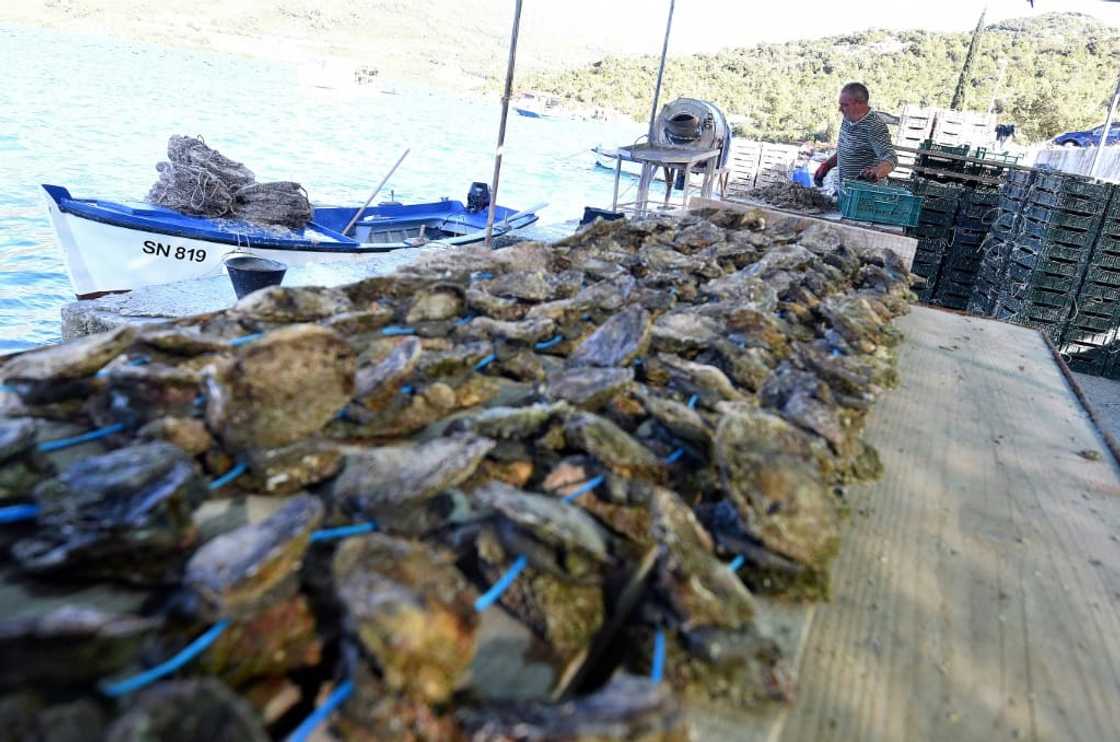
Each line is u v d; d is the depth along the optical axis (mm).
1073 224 8867
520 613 1362
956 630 1703
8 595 1237
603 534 1541
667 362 2375
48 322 12664
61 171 22875
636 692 1082
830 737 1347
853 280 4621
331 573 1249
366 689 1072
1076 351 9438
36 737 890
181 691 937
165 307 7031
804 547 1561
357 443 1878
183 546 1313
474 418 1884
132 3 164500
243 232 10570
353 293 2621
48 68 59344
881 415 2949
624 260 3891
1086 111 62625
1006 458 2717
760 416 1885
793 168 22328
